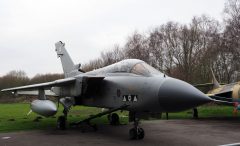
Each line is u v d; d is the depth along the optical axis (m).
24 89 13.17
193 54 44.16
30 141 9.35
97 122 14.85
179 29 46.41
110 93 10.65
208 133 10.81
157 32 47.56
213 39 34.62
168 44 46.44
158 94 8.30
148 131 11.35
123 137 10.05
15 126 13.17
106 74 11.45
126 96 9.75
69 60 15.89
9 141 9.35
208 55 39.50
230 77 37.41
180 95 7.89
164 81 8.48
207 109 22.58
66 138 9.94
